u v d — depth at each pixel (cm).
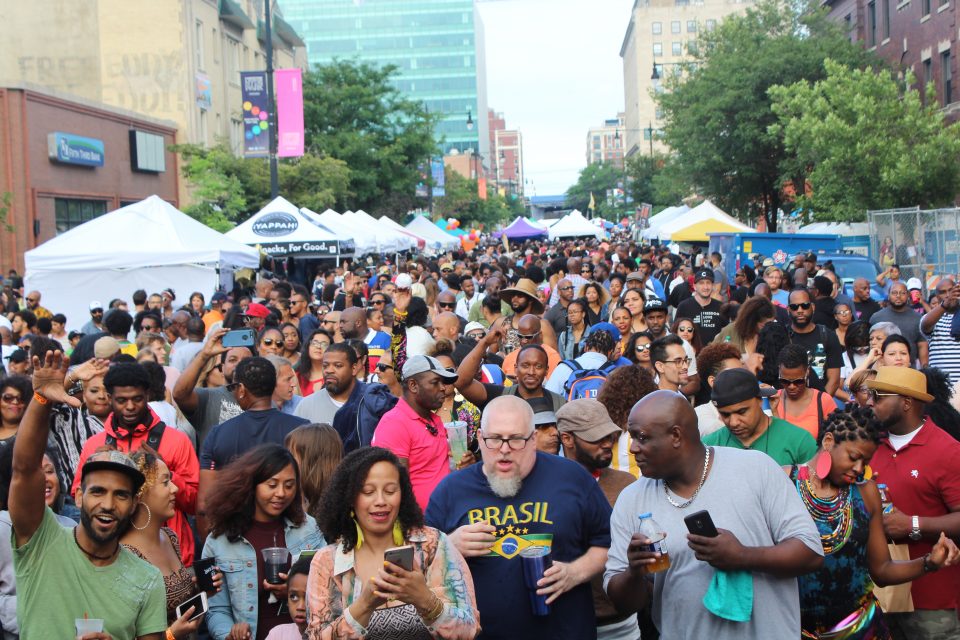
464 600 429
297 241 2430
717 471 444
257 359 707
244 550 538
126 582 444
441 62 18650
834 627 483
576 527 486
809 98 3025
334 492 428
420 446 671
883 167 2823
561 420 574
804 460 573
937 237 2586
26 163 3212
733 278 2664
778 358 682
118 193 3859
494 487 483
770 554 422
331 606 424
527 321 965
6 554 534
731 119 4116
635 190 8031
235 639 520
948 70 3528
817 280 1345
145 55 4538
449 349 832
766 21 4325
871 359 900
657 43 14050
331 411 818
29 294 1814
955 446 565
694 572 437
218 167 3981
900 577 493
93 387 671
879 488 545
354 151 5162
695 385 874
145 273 1984
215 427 700
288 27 6128
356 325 1098
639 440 441
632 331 1168
